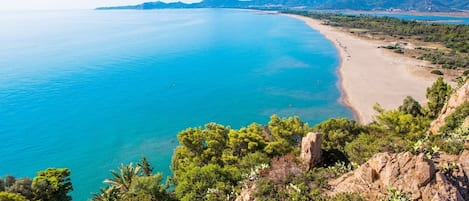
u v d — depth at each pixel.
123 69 126.06
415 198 18.06
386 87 91.56
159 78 113.69
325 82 101.94
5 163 59.28
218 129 43.81
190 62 136.62
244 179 29.48
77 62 137.12
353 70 112.94
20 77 112.94
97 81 110.00
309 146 30.41
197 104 88.19
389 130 43.81
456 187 18.80
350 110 78.38
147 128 73.44
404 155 19.62
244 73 117.25
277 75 112.88
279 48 162.38
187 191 31.20
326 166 31.56
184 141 41.09
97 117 79.69
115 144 65.75
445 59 119.06
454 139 25.06
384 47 153.88
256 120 76.94
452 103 36.34
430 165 18.42
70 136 69.56
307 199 22.14
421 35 196.38
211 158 39.94
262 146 39.44
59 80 110.38
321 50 154.38
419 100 79.50
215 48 167.12
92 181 53.53
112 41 199.38
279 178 24.91
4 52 158.25
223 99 91.44
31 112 82.62
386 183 19.42
